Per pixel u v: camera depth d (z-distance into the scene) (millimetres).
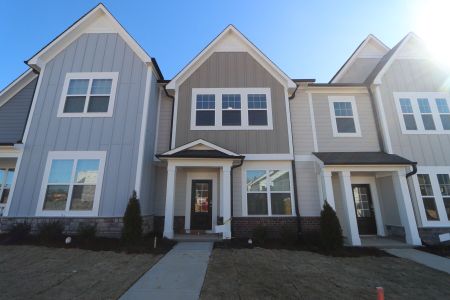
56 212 8203
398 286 4766
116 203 8305
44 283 4523
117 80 9609
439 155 9680
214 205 9727
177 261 5969
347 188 8555
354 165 8664
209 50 10984
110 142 8891
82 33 10227
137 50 9938
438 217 8953
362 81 12461
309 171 9828
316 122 10484
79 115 9172
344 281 4961
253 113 10297
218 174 10000
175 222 9516
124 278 4816
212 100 10438
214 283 4637
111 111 9227
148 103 9406
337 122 10562
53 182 8484
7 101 11055
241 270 5395
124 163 8672
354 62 12789
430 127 10039
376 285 4801
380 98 10312
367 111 10617
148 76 9680
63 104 9297
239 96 10500
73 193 8414
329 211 7840
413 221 8195
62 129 9016
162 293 4176
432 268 5895
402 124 10023
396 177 8781
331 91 10891
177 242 8016
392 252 7324
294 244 7973
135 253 6539
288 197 9547
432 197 9164
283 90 10570
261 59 10930
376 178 10117
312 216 9289
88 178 8555
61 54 9945
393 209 9250
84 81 9633
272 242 8180
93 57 9906
